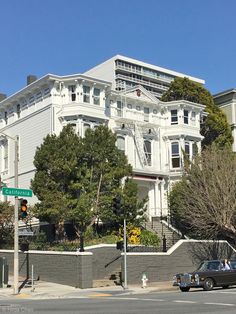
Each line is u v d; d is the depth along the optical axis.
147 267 29.72
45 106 39.97
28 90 42.03
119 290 25.20
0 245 34.75
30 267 30.55
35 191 31.88
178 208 35.84
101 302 18.73
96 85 40.28
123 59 98.94
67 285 27.33
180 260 31.72
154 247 31.72
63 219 31.27
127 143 43.25
